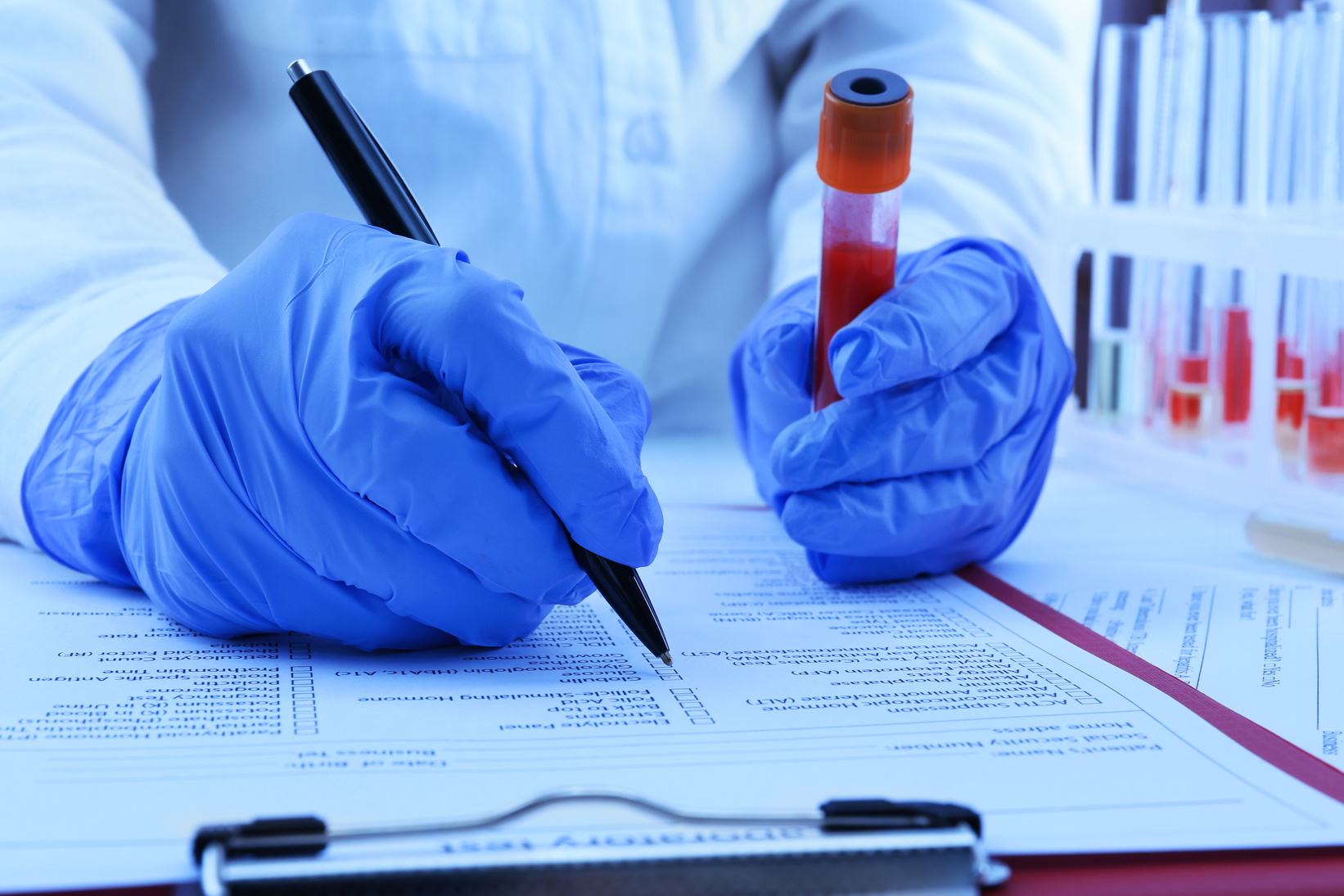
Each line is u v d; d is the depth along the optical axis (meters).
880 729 0.36
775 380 0.60
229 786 0.30
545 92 0.94
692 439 1.01
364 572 0.42
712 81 1.04
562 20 0.94
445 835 0.27
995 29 1.12
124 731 0.35
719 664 0.43
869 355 0.51
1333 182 0.74
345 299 0.43
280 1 0.91
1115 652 0.45
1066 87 1.13
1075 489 0.78
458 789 0.30
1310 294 0.73
